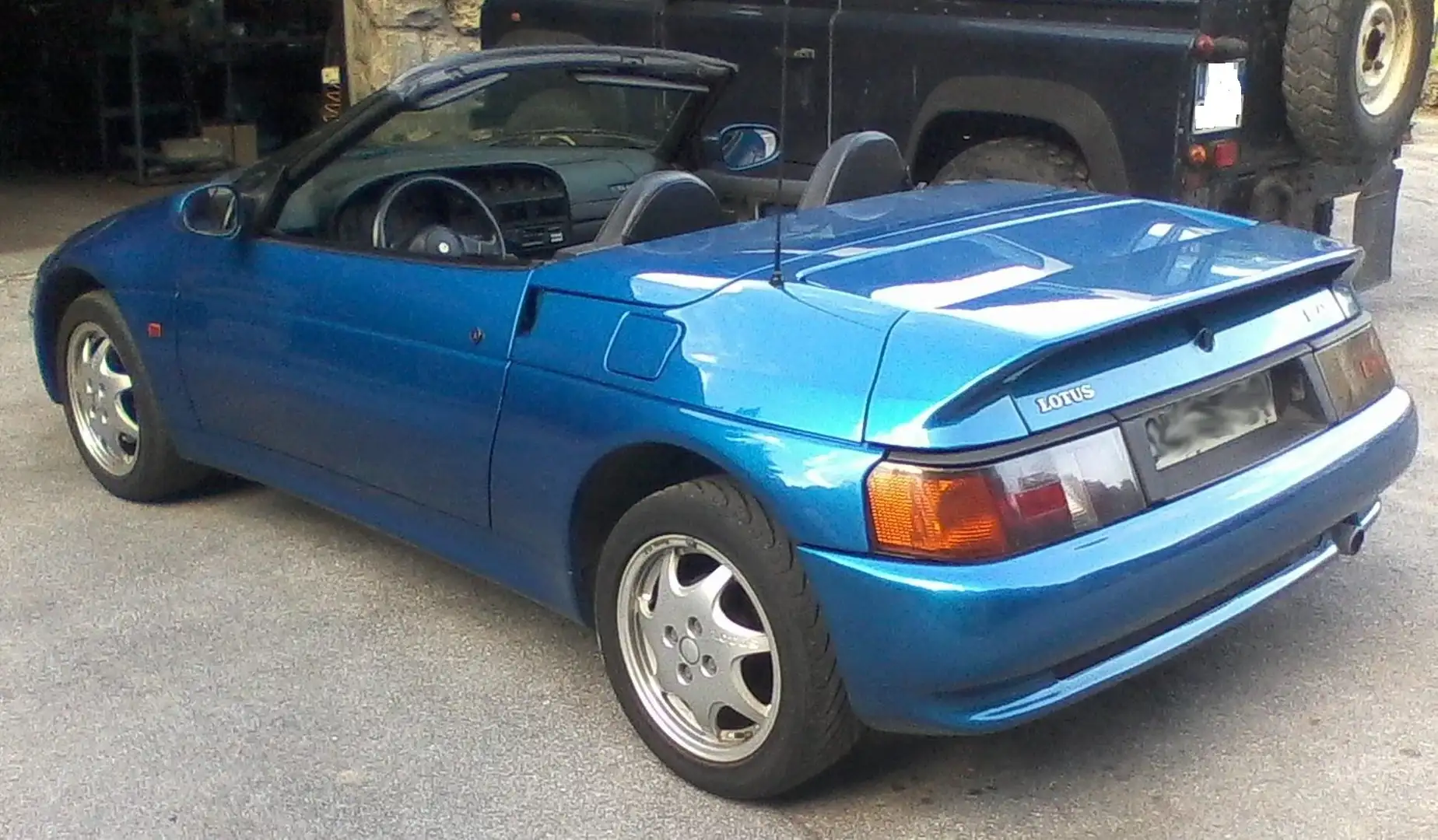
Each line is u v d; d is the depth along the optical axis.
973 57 6.52
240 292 4.41
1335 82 6.41
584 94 5.16
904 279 3.25
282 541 4.88
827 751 3.12
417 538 4.07
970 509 2.81
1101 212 3.91
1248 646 3.97
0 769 3.52
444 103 4.18
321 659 4.05
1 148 12.96
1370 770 3.36
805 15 7.00
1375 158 6.91
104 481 5.27
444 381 3.75
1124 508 2.99
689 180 3.83
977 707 2.92
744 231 3.73
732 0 7.30
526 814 3.30
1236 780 3.35
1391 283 8.20
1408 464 3.73
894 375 2.90
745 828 3.22
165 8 11.98
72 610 4.38
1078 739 3.54
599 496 3.48
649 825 3.25
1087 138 6.27
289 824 3.28
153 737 3.65
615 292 3.40
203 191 4.54
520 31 8.16
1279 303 3.47
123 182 11.95
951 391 2.82
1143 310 3.02
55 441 5.91
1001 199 4.09
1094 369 3.04
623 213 3.75
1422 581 4.34
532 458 3.54
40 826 3.29
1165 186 6.14
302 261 4.21
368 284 3.99
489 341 3.62
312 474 4.38
